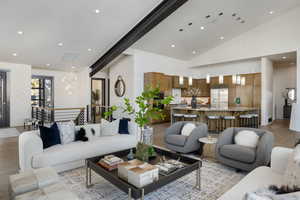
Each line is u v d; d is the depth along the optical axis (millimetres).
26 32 5090
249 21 7199
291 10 6875
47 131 3162
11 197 1735
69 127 3477
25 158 2684
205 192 2441
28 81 7555
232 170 3135
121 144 3762
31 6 4234
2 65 7023
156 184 1948
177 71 9812
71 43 6012
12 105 7262
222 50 8883
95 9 4645
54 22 4867
